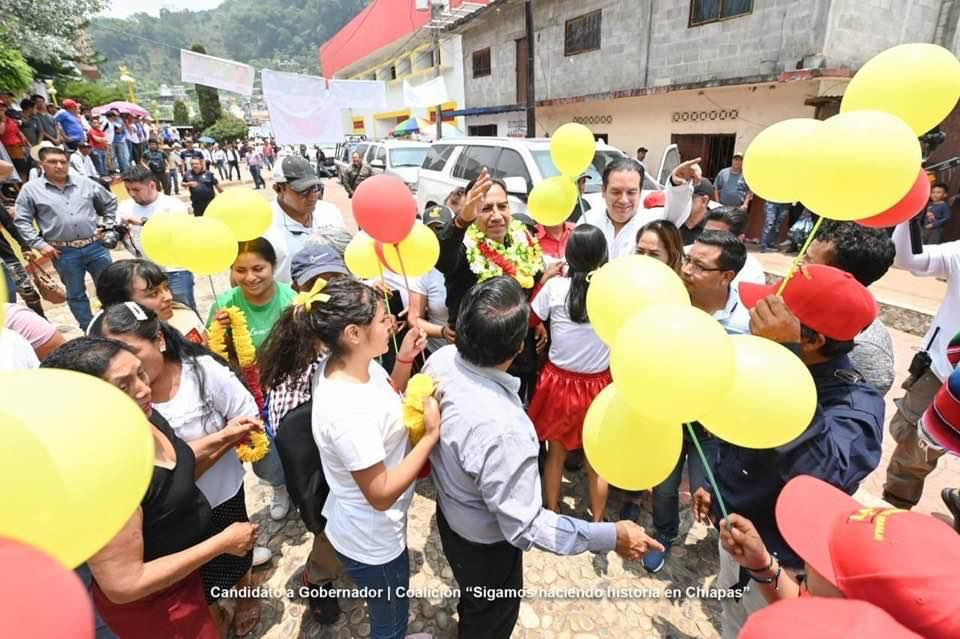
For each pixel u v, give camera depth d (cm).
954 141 633
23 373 72
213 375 175
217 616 184
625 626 197
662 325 95
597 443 121
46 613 54
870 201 113
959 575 60
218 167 1938
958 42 743
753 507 138
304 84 822
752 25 758
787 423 103
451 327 257
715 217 269
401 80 2175
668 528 218
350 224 927
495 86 1409
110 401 75
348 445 126
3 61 888
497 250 253
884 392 162
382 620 159
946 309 211
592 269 199
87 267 412
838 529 78
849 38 680
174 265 211
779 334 124
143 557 128
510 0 1129
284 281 305
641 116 981
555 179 272
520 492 125
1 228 356
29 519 62
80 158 803
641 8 929
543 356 254
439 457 139
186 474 138
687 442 215
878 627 59
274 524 248
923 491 265
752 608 138
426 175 765
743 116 793
